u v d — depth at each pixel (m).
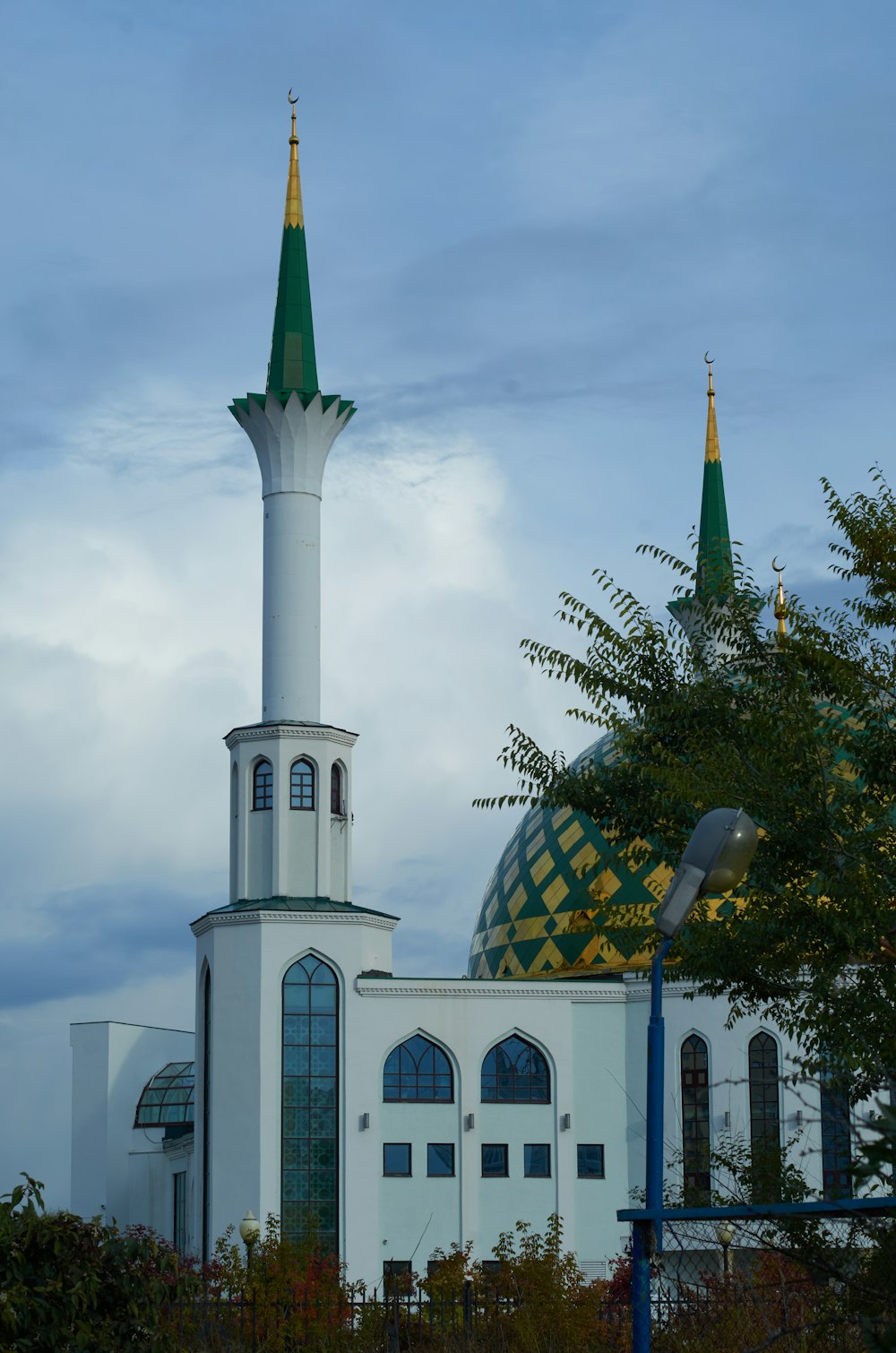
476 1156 55.25
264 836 56.88
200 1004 57.53
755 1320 23.73
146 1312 23.97
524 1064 56.56
